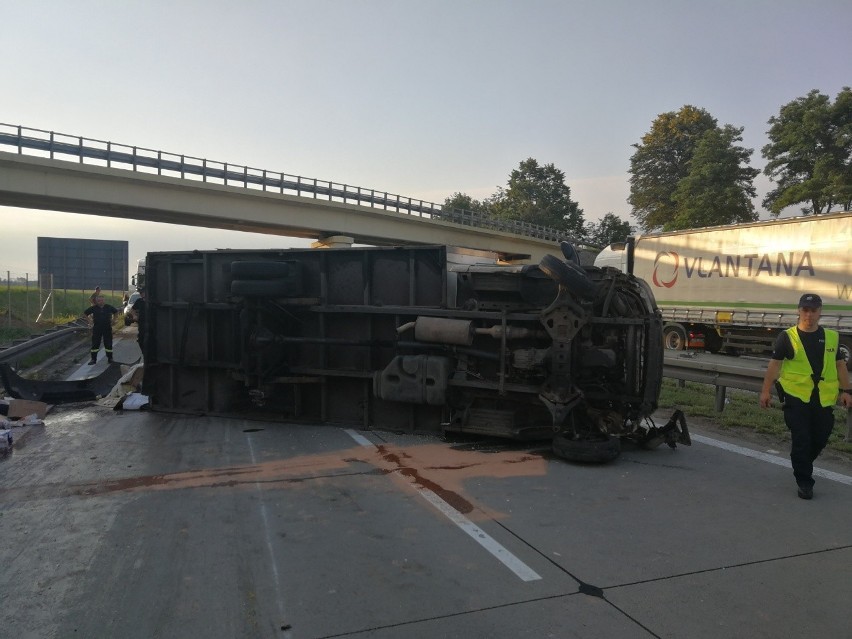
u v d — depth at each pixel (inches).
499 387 276.1
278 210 1649.9
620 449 264.8
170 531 176.2
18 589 141.0
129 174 1343.5
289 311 327.3
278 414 339.0
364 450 270.8
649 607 135.1
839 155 1552.7
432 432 301.6
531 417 283.4
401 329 292.5
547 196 3334.2
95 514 189.5
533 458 259.1
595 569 153.9
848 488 222.5
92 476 229.5
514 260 2326.5
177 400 362.0
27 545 165.9
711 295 798.5
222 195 1536.7
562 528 181.2
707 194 1866.4
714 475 237.1
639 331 263.0
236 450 269.6
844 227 651.5
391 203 1900.8
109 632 123.3
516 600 137.6
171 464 246.2
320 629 125.0
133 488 215.5
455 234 2116.1
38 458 254.4
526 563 157.0
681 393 424.5
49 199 1284.4
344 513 192.1
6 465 243.8
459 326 277.0
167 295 359.9
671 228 1995.6
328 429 313.7
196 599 136.9
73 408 369.4
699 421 340.8
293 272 319.0
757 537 175.3
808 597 140.2
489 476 233.0
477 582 146.3
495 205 3550.7
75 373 522.3
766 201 1771.7
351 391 322.0
